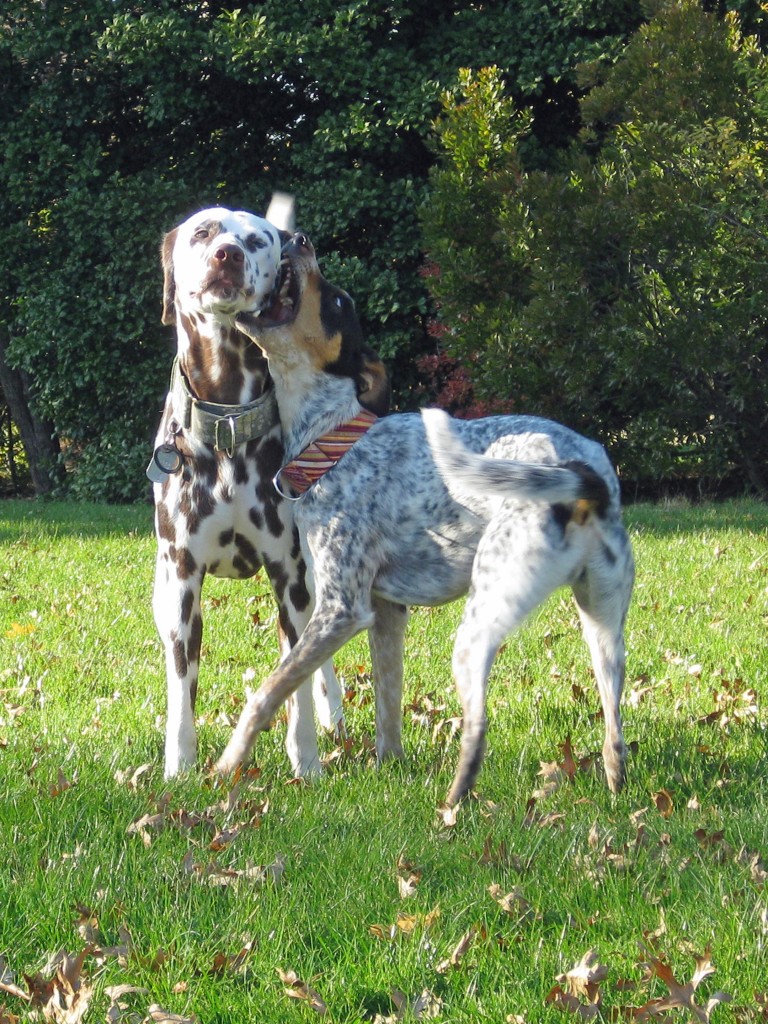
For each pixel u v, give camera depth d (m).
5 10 16.25
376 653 4.95
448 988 3.06
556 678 6.38
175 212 16.14
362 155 15.95
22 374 18.11
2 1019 2.89
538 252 13.73
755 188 13.46
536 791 4.52
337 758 5.10
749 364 13.63
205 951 3.21
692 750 5.04
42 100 16.47
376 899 3.53
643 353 13.31
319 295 4.54
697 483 16.19
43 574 9.71
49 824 4.04
